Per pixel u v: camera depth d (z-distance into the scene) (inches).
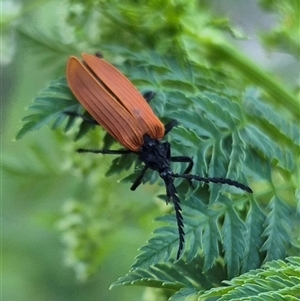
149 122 5.5
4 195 7.7
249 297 4.8
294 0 5.7
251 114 5.4
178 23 5.6
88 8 5.6
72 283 8.1
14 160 6.4
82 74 5.5
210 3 5.9
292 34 5.7
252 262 5.2
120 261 7.6
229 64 5.7
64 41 5.8
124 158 5.6
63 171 6.3
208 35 5.7
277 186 5.3
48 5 5.9
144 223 6.2
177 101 5.4
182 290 5.1
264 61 6.4
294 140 5.4
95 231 6.1
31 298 8.3
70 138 6.0
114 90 5.5
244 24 6.3
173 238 5.1
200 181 5.3
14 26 5.8
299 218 5.3
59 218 6.4
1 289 8.3
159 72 5.5
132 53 5.5
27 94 7.1
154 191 6.2
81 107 5.5
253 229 5.2
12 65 6.9
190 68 5.5
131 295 7.7
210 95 5.4
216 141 5.3
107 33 5.7
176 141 5.3
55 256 8.4
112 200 6.1
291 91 5.8
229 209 5.2
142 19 5.6
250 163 5.3
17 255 8.3
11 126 7.2
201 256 5.3
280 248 5.2
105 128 5.5
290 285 4.9
